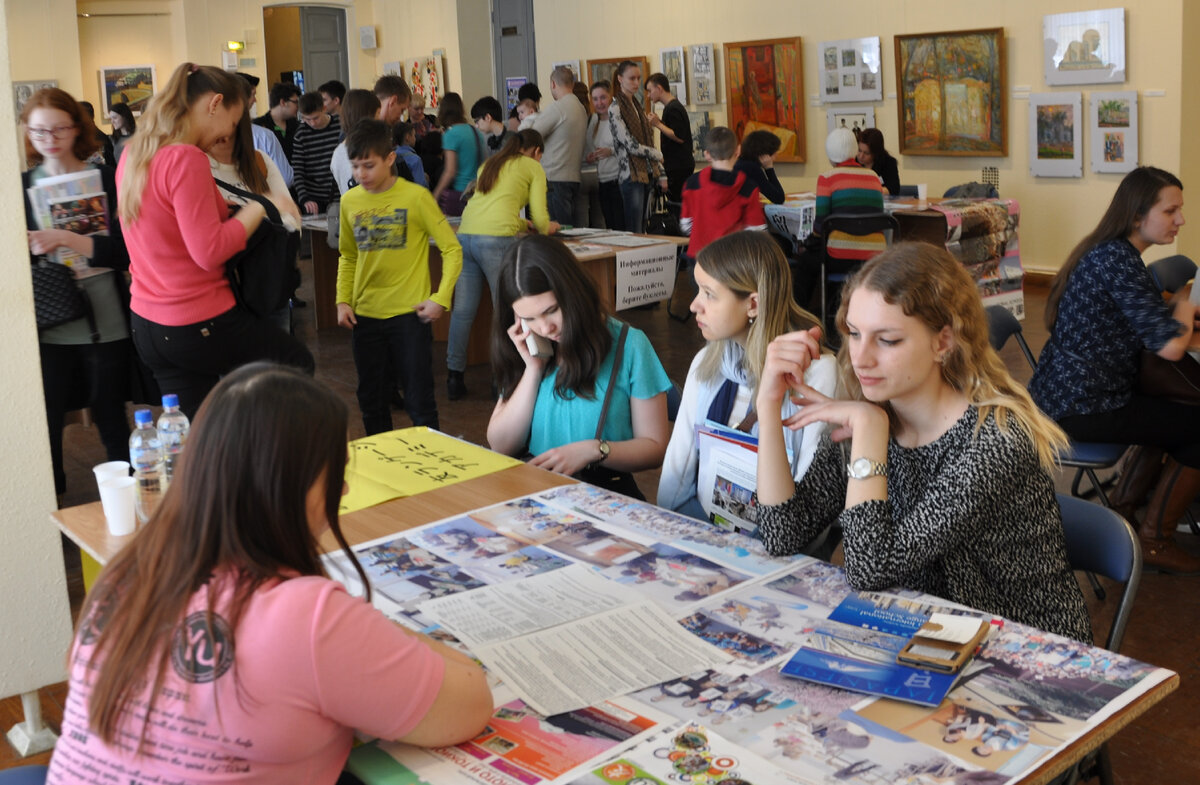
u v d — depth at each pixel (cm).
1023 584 189
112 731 124
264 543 128
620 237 664
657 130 1132
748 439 228
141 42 1385
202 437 128
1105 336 349
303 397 131
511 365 283
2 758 285
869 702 147
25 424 273
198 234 321
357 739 144
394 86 707
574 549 205
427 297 474
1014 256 753
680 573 193
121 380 398
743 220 689
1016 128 861
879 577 179
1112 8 780
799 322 241
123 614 127
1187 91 762
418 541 211
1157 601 347
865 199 672
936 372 186
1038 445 184
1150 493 393
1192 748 269
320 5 1498
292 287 378
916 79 908
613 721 145
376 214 458
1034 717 142
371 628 129
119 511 225
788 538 200
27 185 364
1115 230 351
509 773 134
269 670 122
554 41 1234
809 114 1002
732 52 1043
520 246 268
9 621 279
